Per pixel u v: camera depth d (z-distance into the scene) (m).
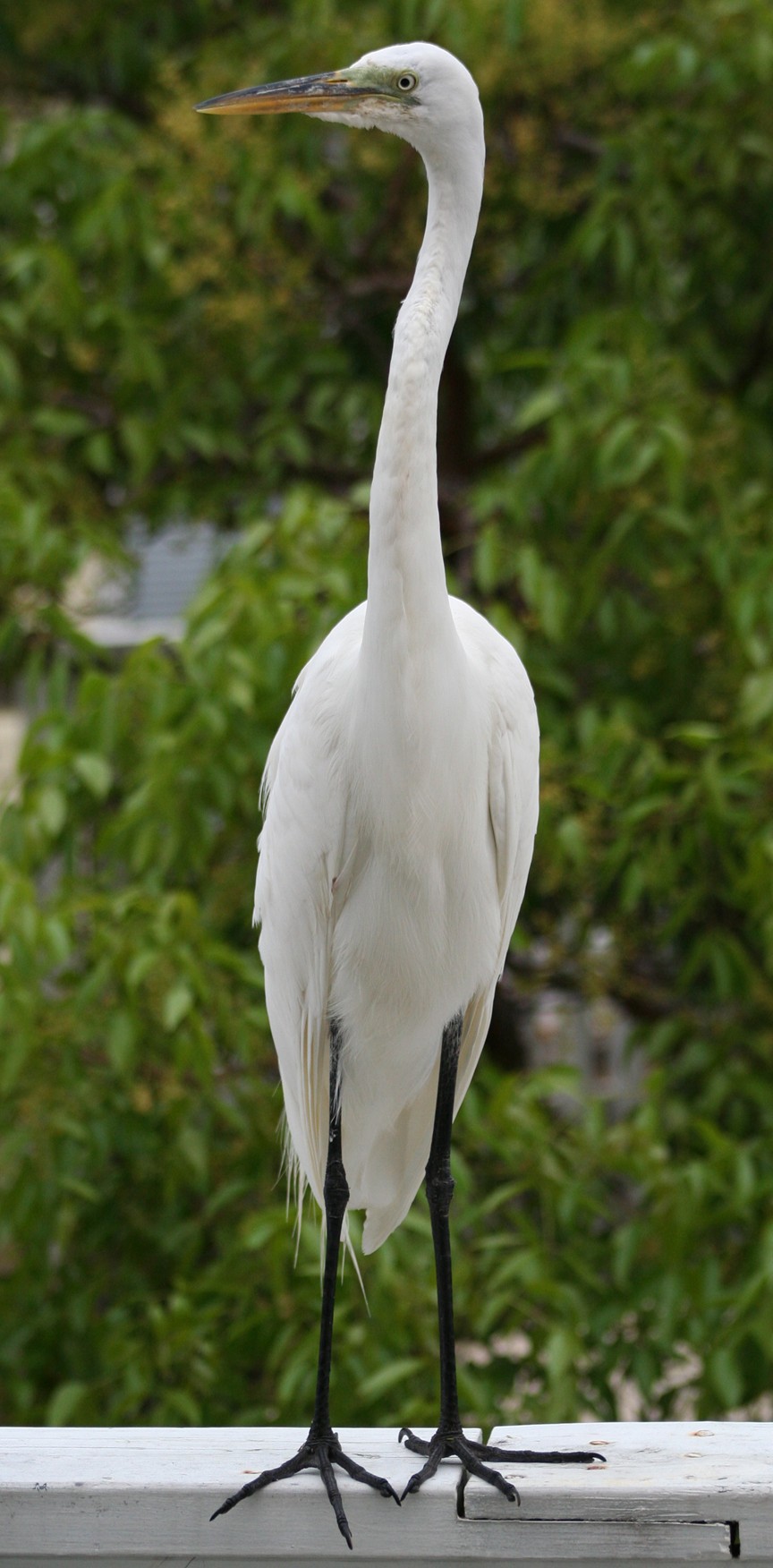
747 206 7.83
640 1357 5.96
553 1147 6.05
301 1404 5.71
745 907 6.61
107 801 7.18
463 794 3.54
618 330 6.94
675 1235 5.81
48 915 6.02
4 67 9.12
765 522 6.89
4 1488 3.19
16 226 8.02
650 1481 3.13
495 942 3.85
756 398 7.82
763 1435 3.54
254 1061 6.59
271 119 7.60
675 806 6.50
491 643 3.83
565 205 7.73
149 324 7.68
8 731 12.45
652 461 6.42
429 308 3.34
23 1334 6.50
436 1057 3.98
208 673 6.03
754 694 6.11
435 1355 5.73
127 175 7.29
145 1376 5.84
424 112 3.49
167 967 5.77
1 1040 5.82
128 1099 6.21
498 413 9.32
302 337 7.97
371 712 3.36
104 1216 6.80
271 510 8.80
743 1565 3.07
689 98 7.60
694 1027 7.16
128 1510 3.18
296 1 7.58
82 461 8.25
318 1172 4.11
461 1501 3.12
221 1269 6.14
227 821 6.54
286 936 3.88
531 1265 5.63
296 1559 3.16
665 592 7.09
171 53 8.66
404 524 3.24
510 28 6.79
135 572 8.44
